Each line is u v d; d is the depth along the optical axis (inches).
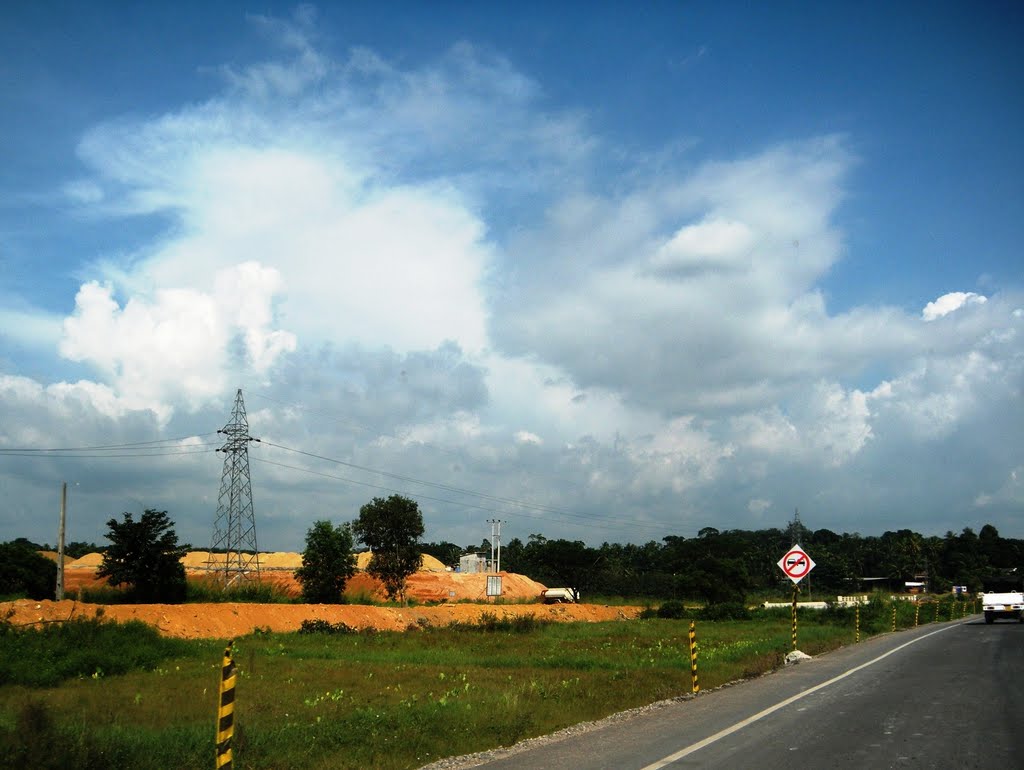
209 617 1497.3
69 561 3014.3
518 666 974.4
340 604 2041.1
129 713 566.3
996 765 384.2
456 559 5866.1
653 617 2647.6
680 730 499.2
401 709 573.3
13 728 424.5
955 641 1255.5
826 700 615.5
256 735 467.5
